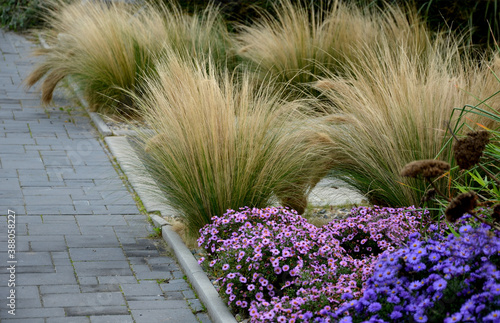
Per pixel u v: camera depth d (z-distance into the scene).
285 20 8.19
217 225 4.00
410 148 4.34
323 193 5.22
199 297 3.73
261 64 7.56
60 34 8.85
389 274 2.89
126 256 4.22
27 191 5.20
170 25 8.29
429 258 2.90
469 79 5.00
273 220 4.04
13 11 13.17
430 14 9.16
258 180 4.28
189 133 4.24
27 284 3.68
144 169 4.69
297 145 4.51
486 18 8.96
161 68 5.70
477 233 2.86
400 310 2.70
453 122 4.31
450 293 2.71
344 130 4.71
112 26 7.69
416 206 4.32
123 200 5.22
